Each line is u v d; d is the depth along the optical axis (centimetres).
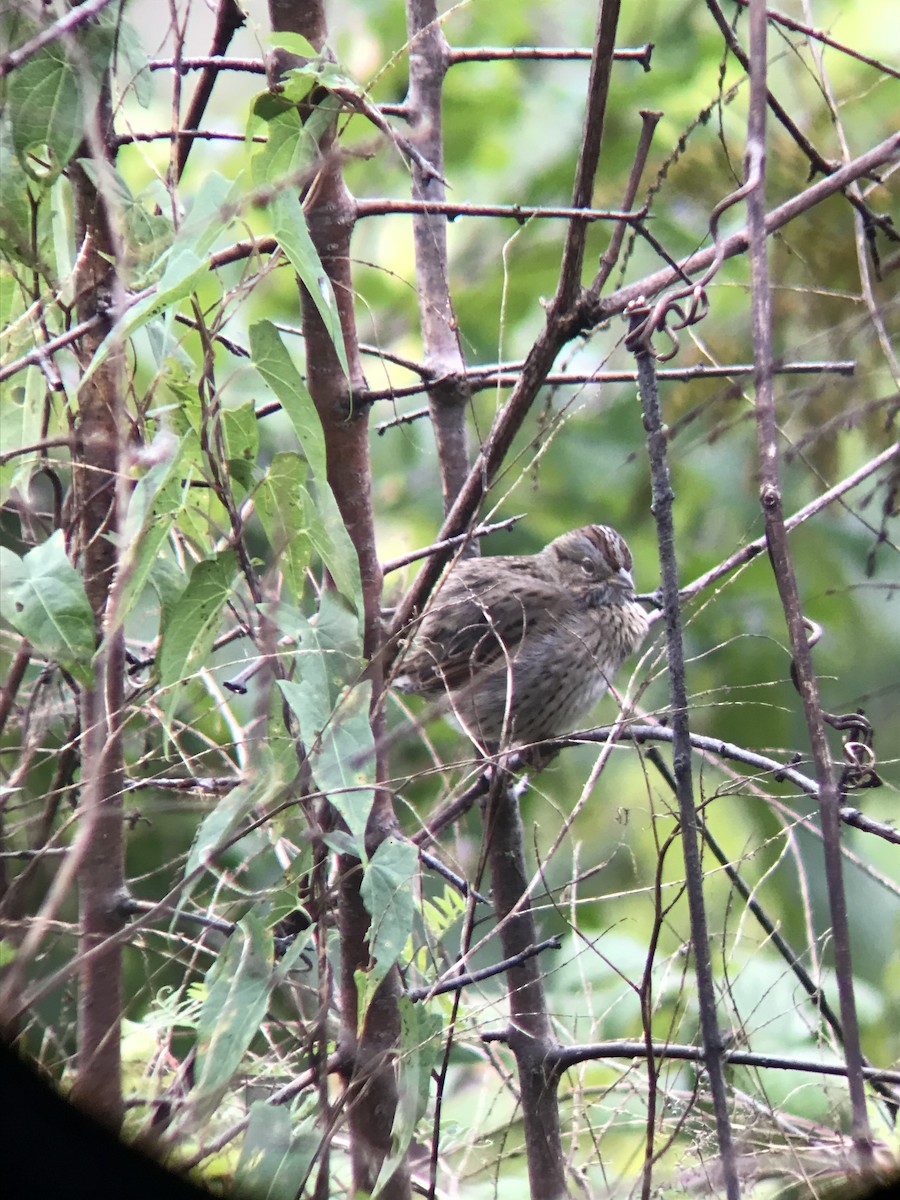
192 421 499
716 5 583
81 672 458
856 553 1005
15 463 529
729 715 966
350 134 1029
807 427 698
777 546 446
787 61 1001
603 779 1009
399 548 1017
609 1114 672
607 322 599
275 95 489
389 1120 530
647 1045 473
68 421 529
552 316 550
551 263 1034
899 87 1003
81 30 511
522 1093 598
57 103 502
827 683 1002
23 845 564
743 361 900
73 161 534
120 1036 480
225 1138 458
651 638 1098
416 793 852
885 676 1013
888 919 952
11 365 488
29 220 514
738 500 1011
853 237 844
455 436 694
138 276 523
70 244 574
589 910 902
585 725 1136
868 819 540
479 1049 654
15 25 503
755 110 470
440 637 948
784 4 1005
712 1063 454
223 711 554
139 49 534
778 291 846
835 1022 563
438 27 700
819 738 435
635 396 1031
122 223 516
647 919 903
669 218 1009
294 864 479
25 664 526
